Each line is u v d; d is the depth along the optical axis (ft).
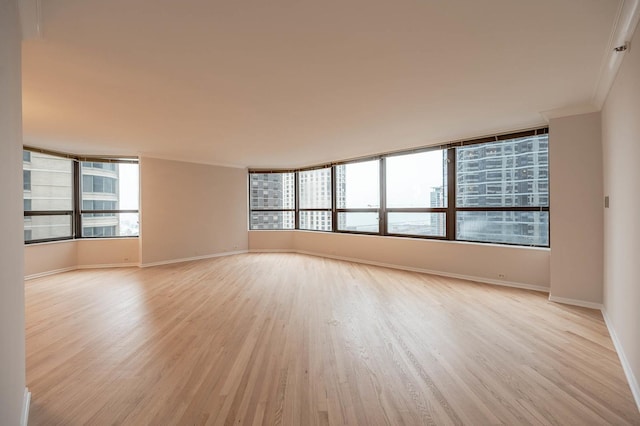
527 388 6.99
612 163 9.78
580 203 12.25
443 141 17.62
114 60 7.92
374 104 11.50
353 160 23.00
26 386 7.11
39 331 10.32
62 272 19.72
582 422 5.90
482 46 7.48
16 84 5.48
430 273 18.61
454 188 17.75
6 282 4.47
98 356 8.57
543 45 7.47
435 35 6.97
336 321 11.12
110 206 21.93
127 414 6.15
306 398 6.66
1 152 4.26
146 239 21.48
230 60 8.01
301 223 28.22
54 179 19.89
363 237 22.45
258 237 28.12
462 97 10.92
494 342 9.32
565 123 12.46
